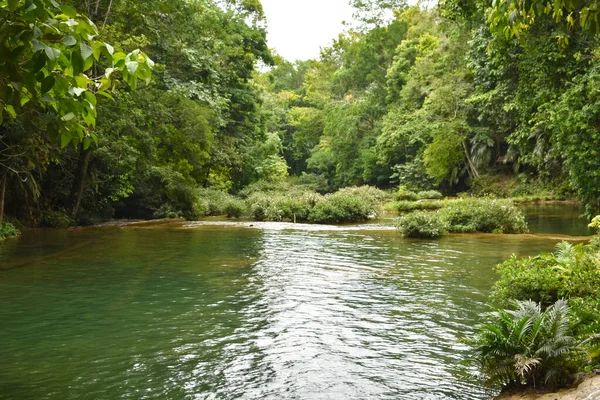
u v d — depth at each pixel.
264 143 47.50
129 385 4.85
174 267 11.48
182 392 4.68
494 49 17.41
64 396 4.59
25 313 7.50
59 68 3.02
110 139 19.97
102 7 18.47
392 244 15.99
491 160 44.94
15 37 2.62
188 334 6.49
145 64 2.98
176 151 27.28
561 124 15.52
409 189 47.44
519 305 5.25
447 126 40.25
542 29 16.39
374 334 6.46
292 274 10.65
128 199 27.30
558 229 20.34
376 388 4.75
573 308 5.53
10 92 2.81
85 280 9.96
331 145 63.88
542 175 26.72
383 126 51.94
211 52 29.89
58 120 3.10
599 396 3.64
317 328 6.73
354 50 63.09
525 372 4.46
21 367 5.33
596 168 15.43
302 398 4.52
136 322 7.04
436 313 7.46
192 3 23.62
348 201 26.34
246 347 5.97
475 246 15.28
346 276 10.45
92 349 5.91
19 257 12.79
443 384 4.85
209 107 29.44
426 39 44.25
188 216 27.14
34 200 19.05
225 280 9.99
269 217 26.81
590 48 15.38
